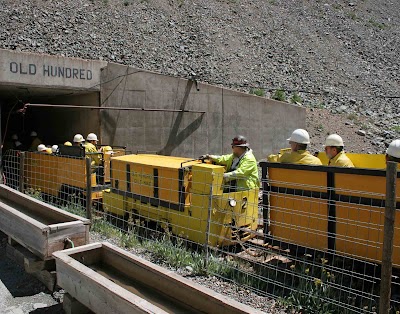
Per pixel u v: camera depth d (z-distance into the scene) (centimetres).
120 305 380
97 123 1478
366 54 4344
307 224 590
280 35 4212
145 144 1592
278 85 3200
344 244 551
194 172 727
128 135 1545
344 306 491
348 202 543
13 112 1755
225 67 3225
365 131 2594
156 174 798
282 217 621
